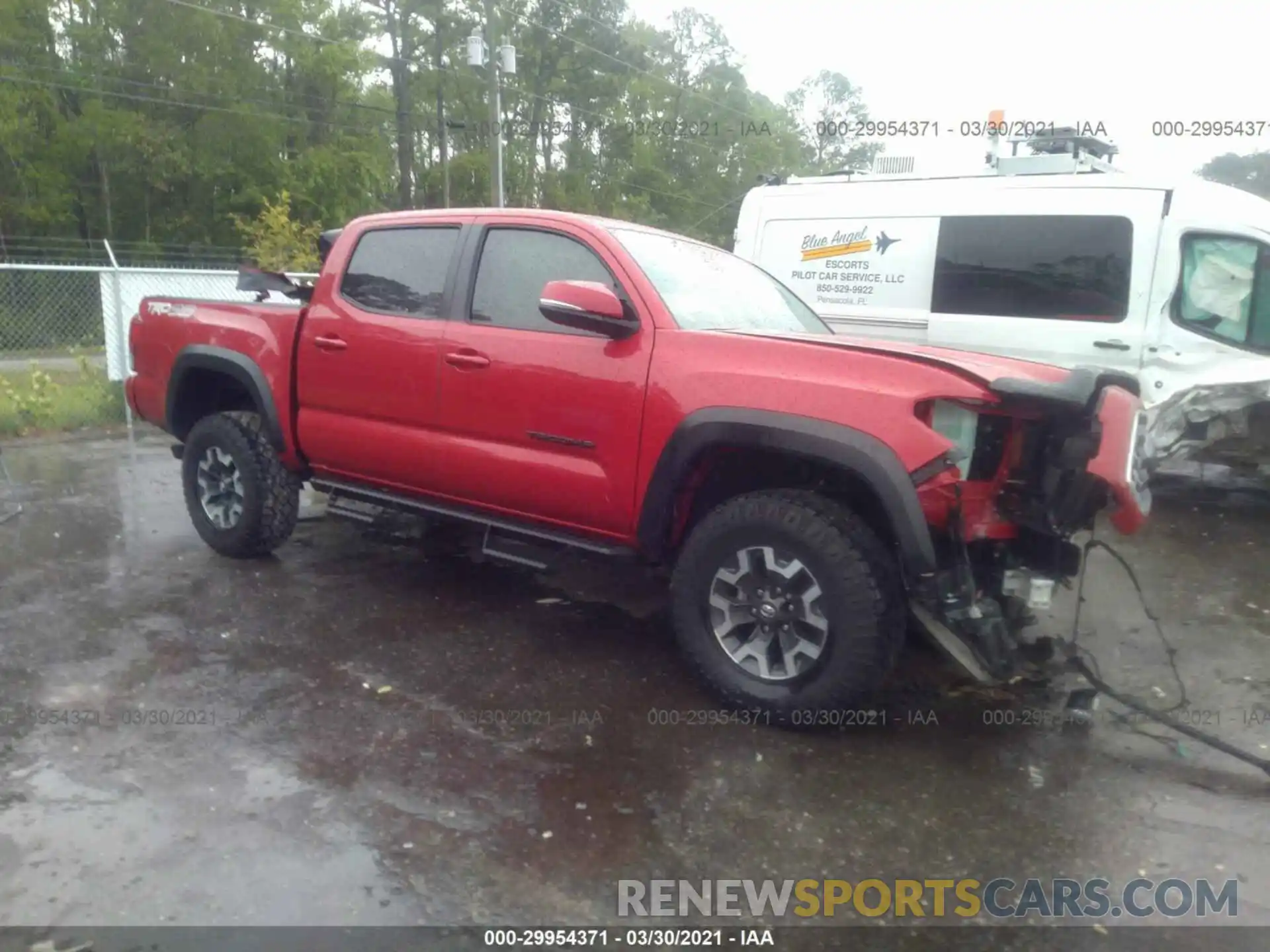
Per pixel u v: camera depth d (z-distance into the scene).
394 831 3.13
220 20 36.53
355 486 5.22
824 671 3.67
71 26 36.00
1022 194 7.84
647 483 4.04
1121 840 3.18
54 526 6.56
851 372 3.65
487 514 4.71
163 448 9.66
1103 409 3.42
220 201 38.16
